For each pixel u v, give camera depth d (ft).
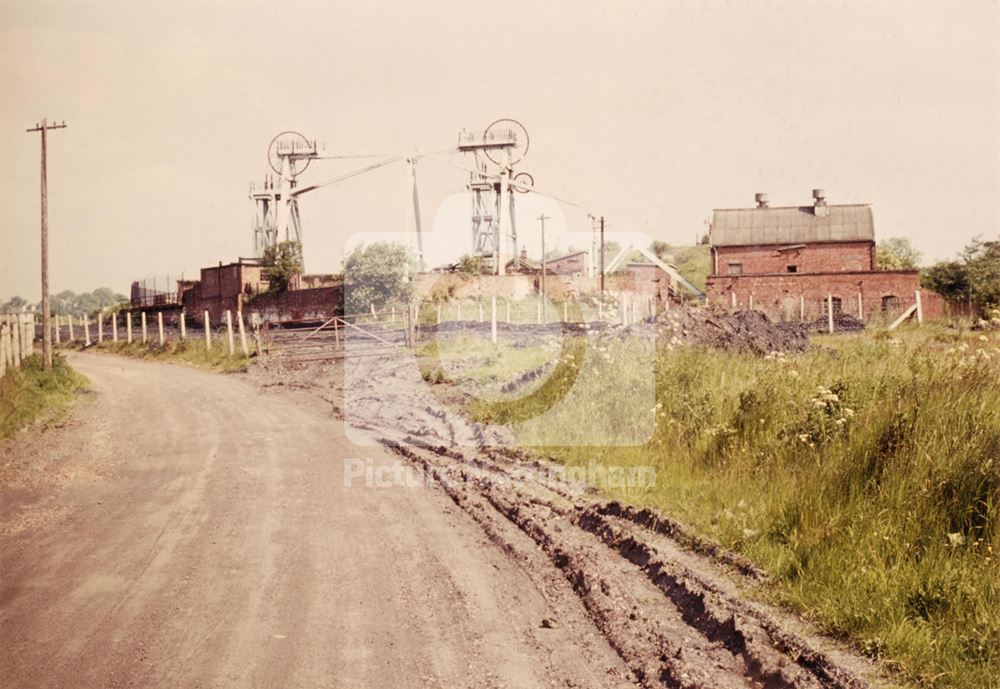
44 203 98.78
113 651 21.50
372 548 30.53
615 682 18.90
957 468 25.57
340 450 52.54
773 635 19.94
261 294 175.22
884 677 17.85
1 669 20.51
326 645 21.52
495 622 22.81
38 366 95.61
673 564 25.21
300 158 193.98
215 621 23.52
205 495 41.06
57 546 32.35
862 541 23.45
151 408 79.51
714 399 43.09
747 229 202.28
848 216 198.80
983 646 18.57
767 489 29.89
